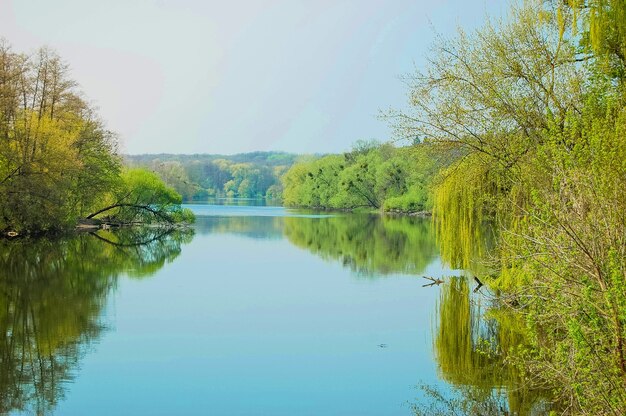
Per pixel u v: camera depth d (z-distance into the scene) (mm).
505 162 19625
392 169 98438
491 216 21609
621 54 17031
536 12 19500
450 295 26266
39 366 17016
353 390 15188
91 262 36781
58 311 23609
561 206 10273
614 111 15117
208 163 199875
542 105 18969
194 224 70562
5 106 46312
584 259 9438
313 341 19547
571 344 10266
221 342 19484
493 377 15531
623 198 10586
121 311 23688
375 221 77062
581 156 12234
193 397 14836
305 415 13719
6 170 45469
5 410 13969
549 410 13156
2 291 27453
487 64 19844
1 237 47469
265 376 16312
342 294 26969
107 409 14078
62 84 52750
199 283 29984
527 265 11648
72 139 50281
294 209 117312
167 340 19656
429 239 51531
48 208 46844
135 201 64625
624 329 8742
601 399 9203
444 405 14039
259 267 35531
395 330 20734
